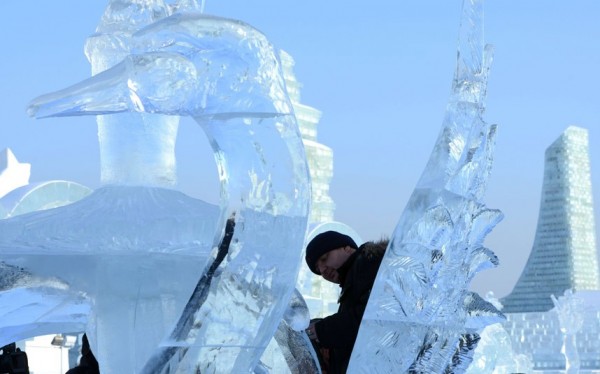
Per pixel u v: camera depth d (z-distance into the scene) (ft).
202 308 10.63
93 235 12.20
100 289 12.23
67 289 12.29
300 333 13.48
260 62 10.84
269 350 13.32
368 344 11.30
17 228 12.39
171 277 12.23
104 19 13.85
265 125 10.81
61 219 12.42
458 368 11.56
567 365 107.24
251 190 10.74
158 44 10.69
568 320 103.09
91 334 12.51
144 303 12.18
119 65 10.41
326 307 160.04
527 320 198.29
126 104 10.41
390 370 11.19
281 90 11.05
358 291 18.01
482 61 11.25
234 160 10.80
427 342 11.28
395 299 11.19
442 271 11.22
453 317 11.52
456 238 11.20
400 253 11.18
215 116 10.75
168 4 14.14
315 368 13.47
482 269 11.86
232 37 10.69
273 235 10.77
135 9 13.75
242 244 10.71
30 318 12.76
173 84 10.41
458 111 11.19
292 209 10.87
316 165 416.46
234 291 10.68
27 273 12.18
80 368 19.42
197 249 12.30
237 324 10.70
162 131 13.30
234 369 10.72
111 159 13.28
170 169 13.37
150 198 12.83
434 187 11.07
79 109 10.30
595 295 177.17
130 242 12.20
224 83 10.69
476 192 11.33
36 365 102.58
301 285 92.07
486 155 11.39
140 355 12.18
